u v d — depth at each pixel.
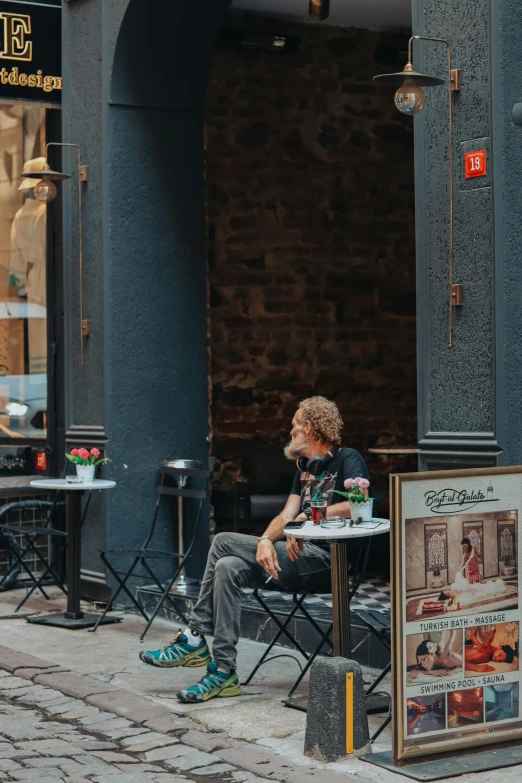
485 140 6.41
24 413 10.45
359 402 11.76
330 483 6.64
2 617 9.04
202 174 9.71
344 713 5.45
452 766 5.26
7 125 10.65
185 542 9.49
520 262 6.36
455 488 5.36
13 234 10.59
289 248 11.48
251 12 11.18
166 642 8.20
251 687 6.86
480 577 5.44
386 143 11.87
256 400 11.31
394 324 11.91
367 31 11.76
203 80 9.62
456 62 6.56
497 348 6.31
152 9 9.08
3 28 9.47
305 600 8.39
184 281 9.62
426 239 6.73
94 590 9.51
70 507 8.88
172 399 9.54
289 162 11.48
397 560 5.20
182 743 5.79
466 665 5.41
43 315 10.31
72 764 5.46
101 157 9.37
